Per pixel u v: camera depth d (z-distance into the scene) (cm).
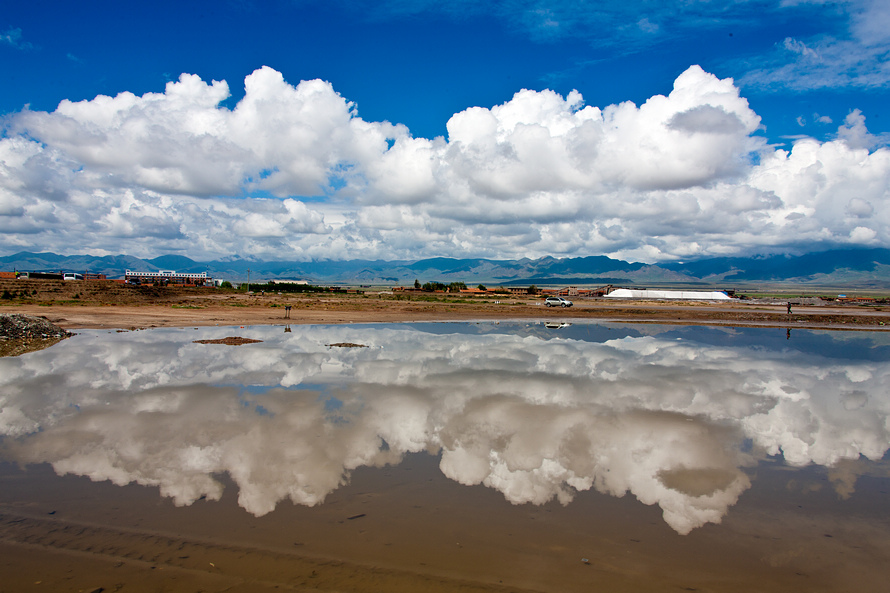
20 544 686
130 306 5753
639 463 1047
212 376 1850
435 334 3581
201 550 678
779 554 704
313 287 15875
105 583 601
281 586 601
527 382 1834
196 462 998
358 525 755
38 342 2686
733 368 2275
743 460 1085
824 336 3969
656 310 7244
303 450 1075
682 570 657
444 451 1091
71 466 968
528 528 760
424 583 614
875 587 629
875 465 1075
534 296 12538
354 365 2138
